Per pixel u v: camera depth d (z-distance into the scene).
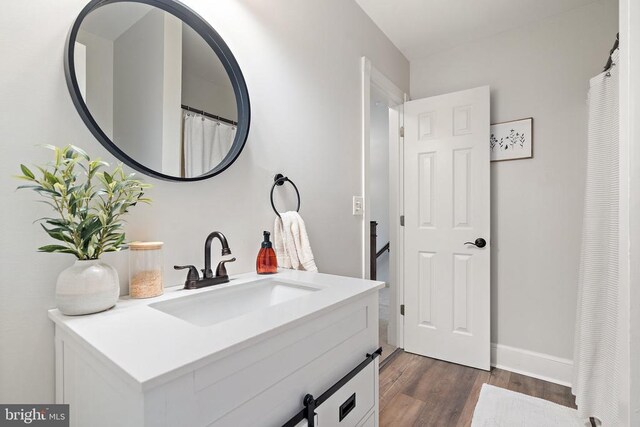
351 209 1.88
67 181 0.70
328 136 1.70
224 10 1.17
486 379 2.04
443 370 2.17
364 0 1.94
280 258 1.34
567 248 2.04
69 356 0.69
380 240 4.96
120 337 0.59
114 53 0.88
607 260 1.44
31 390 0.73
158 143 0.97
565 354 2.03
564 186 2.05
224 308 0.98
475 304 2.20
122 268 0.90
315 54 1.62
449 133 2.32
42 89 0.76
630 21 0.76
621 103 0.81
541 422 1.60
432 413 1.68
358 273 1.93
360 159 1.98
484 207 2.18
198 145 1.07
